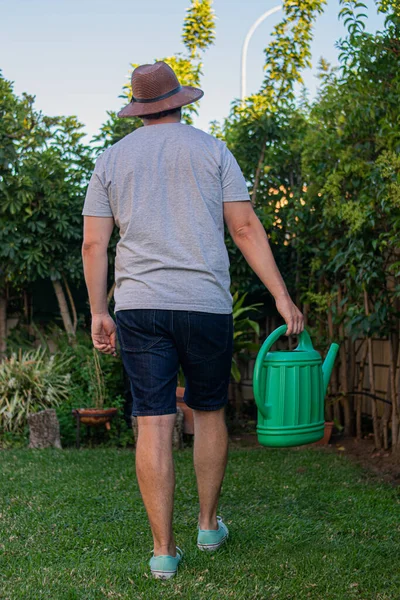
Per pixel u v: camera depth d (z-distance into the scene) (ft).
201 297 7.62
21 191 20.95
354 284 16.79
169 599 6.91
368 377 20.97
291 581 7.53
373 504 11.41
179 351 7.86
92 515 10.63
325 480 13.44
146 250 7.69
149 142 7.93
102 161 8.13
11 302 25.93
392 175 14.03
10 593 7.17
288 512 10.93
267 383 8.11
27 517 10.49
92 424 18.93
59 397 21.09
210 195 7.80
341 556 8.48
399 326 16.71
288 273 23.24
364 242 16.06
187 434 19.66
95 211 8.07
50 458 16.07
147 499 7.61
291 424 8.07
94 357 20.63
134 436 19.42
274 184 23.40
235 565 8.00
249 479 13.34
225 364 8.04
